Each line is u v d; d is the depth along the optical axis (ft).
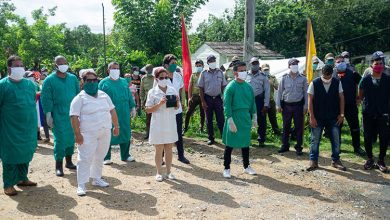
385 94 24.57
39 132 35.22
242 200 19.88
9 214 17.94
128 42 51.85
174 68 25.67
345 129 37.17
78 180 20.40
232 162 27.25
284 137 29.60
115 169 25.36
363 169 25.52
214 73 31.48
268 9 137.08
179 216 17.76
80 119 20.15
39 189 21.36
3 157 19.95
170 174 23.17
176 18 50.78
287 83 28.84
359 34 128.06
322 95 24.90
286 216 17.94
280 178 23.68
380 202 19.95
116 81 26.32
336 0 129.08
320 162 27.09
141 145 32.42
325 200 20.12
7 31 128.57
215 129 37.35
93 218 17.49
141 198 20.02
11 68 19.71
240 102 22.93
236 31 141.49
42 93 22.97
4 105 19.76
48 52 137.80
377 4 127.13
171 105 22.03
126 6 49.39
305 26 126.62
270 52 109.40
